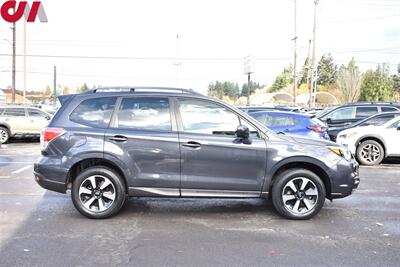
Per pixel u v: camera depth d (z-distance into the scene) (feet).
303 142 19.40
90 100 19.65
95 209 19.22
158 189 18.98
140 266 13.92
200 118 19.27
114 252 15.15
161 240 16.49
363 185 28.22
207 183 18.90
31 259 14.42
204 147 18.78
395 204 22.72
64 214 20.06
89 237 16.76
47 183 19.03
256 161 18.89
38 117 58.80
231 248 15.67
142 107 19.38
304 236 17.12
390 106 48.75
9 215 19.84
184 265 14.05
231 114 19.40
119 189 19.07
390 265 14.16
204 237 16.90
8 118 57.36
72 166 18.92
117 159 18.72
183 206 21.76
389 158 42.93
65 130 19.06
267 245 16.02
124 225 18.40
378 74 231.91
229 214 20.33
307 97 208.44
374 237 17.07
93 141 18.85
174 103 19.38
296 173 19.08
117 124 19.20
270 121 35.99
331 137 44.01
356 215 20.36
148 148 18.78
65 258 14.53
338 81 249.96
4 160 39.22
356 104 49.88
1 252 15.05
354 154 38.32
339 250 15.55
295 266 14.03
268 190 19.15
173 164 18.83
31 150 48.70
